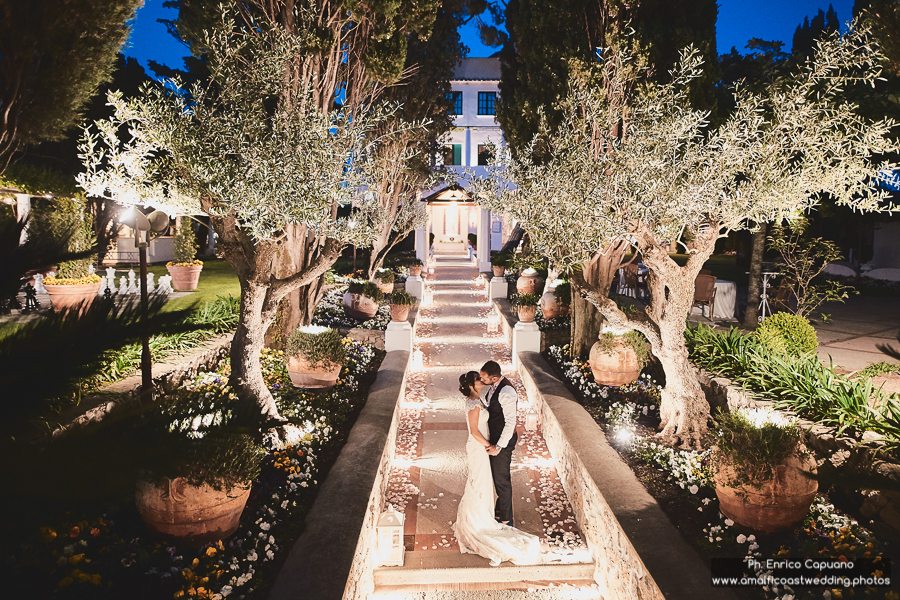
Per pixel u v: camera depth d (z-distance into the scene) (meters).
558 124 7.57
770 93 5.60
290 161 4.98
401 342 10.34
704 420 5.64
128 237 21.20
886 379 6.67
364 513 4.18
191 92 5.23
